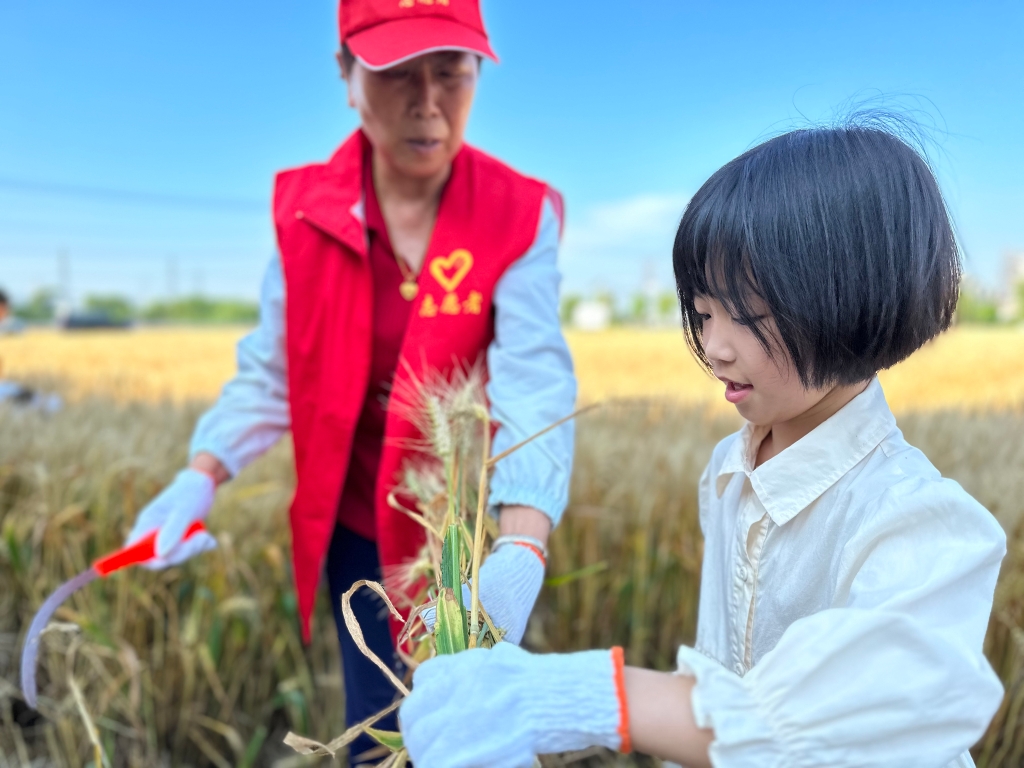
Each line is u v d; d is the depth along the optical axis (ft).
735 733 2.01
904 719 2.00
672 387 32.94
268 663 8.49
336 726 8.22
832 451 2.93
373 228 5.39
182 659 8.09
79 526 8.61
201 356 52.26
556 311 5.23
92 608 8.08
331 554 6.02
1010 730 7.38
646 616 9.14
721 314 2.64
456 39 4.55
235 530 8.64
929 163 2.85
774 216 2.41
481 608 3.02
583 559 9.11
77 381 27.50
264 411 5.93
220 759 7.91
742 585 3.28
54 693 8.07
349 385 5.43
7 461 9.96
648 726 2.11
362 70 4.71
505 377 4.78
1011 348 60.64
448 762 2.04
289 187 5.93
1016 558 7.85
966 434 13.17
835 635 2.09
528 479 4.22
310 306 5.49
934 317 2.58
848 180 2.43
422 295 5.14
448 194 5.28
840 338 2.42
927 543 2.42
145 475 9.26
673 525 9.08
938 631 2.17
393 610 3.00
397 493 5.15
